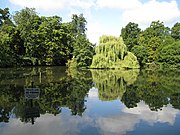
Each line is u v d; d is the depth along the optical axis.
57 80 39.25
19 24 80.38
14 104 21.42
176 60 79.44
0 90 28.25
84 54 71.81
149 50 94.06
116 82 39.22
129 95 27.59
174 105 22.53
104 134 14.37
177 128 15.68
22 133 14.23
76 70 62.78
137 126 16.08
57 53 83.44
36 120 17.00
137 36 109.12
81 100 24.38
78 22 118.88
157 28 109.00
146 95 27.61
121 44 68.56
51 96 25.83
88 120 17.31
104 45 67.94
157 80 42.25
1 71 52.69
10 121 16.64
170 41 87.44
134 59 70.12
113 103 23.31
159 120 17.53
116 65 67.81
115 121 17.17
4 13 79.62
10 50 68.44
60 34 83.75
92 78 44.16
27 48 76.12
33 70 57.19
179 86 34.75
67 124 16.22
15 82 35.09
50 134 14.14
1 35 65.56
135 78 45.38
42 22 83.50
